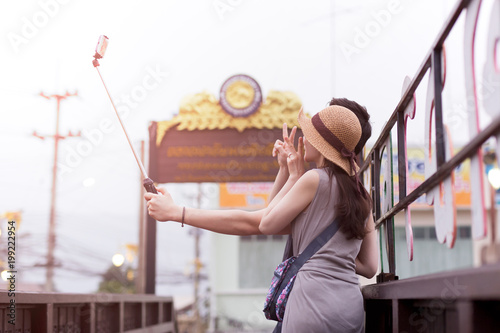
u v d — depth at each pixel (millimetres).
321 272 2232
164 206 2393
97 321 4840
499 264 1148
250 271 16078
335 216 2270
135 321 6715
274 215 2277
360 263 2490
